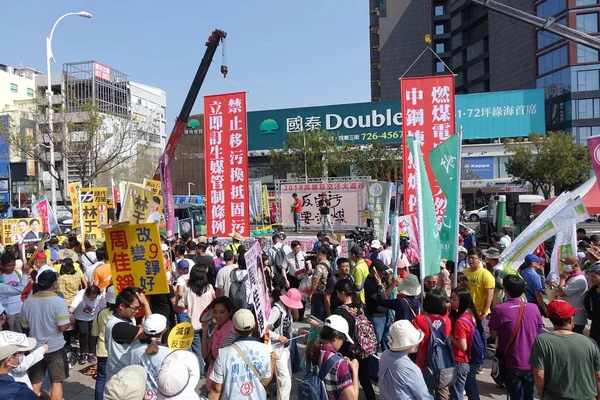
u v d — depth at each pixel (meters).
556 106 48.00
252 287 4.81
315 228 22.44
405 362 4.05
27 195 46.06
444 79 10.46
